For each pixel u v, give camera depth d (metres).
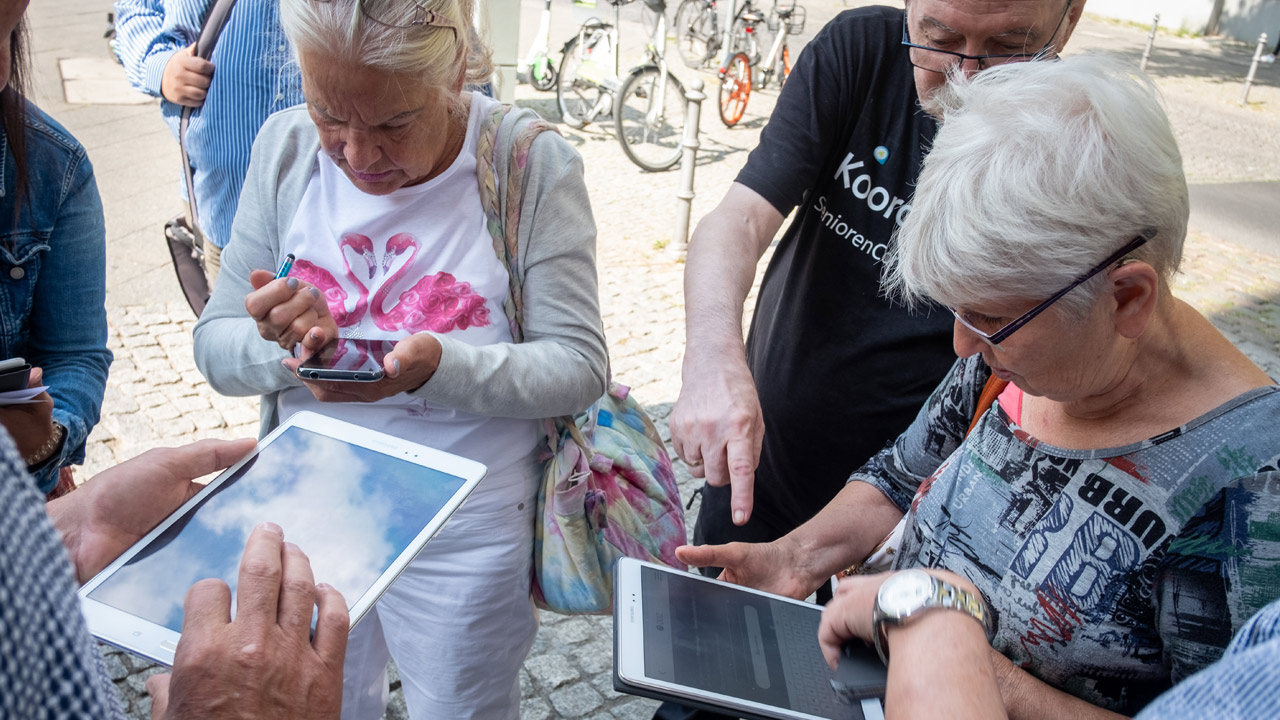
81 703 0.51
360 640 1.92
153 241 5.65
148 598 1.23
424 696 1.90
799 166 1.89
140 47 2.90
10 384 1.35
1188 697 0.63
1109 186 1.05
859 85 1.85
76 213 1.78
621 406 2.02
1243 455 1.09
